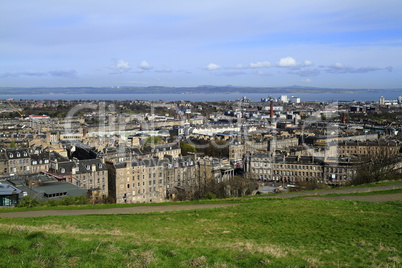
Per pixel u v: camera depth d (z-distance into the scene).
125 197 171.12
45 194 123.06
